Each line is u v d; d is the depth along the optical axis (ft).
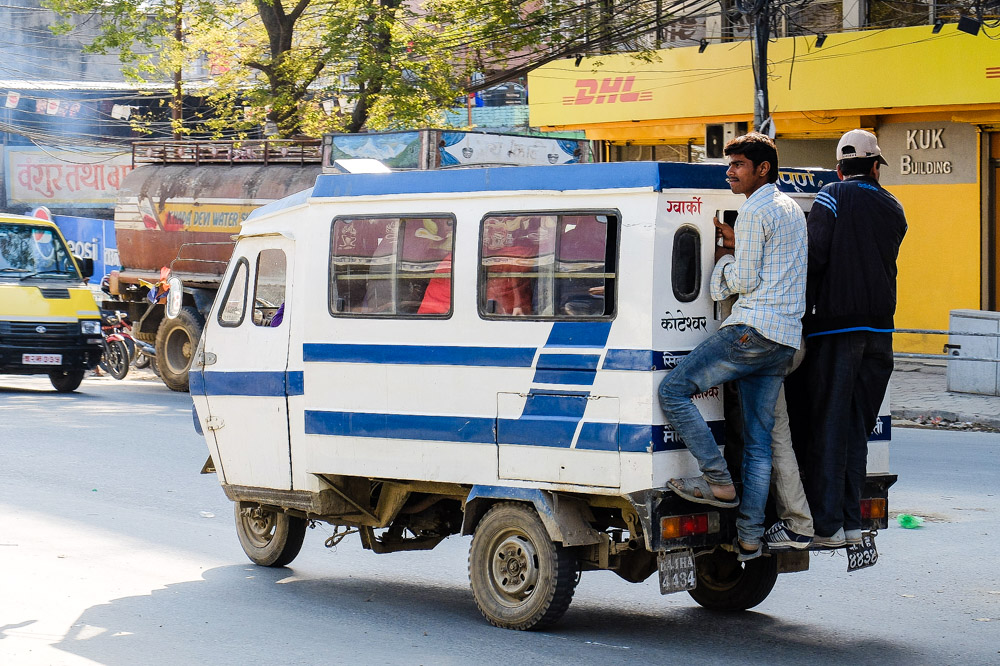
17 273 71.36
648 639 24.30
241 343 29.19
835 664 22.54
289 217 28.27
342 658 22.74
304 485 27.76
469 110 104.27
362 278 26.58
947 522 35.27
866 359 23.31
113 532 34.58
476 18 87.25
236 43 100.53
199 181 72.79
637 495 22.54
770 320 21.97
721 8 82.02
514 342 24.23
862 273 22.80
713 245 23.56
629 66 85.92
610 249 23.12
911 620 25.76
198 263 72.74
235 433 29.30
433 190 25.50
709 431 22.49
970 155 74.64
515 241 24.36
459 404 25.02
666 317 22.74
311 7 101.19
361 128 91.81
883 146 78.23
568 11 83.25
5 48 144.87
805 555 26.32
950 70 70.95
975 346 63.36
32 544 32.78
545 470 23.82
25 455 47.88
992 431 55.21
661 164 22.68
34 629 24.71
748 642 24.13
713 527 23.24
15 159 134.92
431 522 27.96
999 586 28.53
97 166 133.90
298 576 30.07
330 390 26.99
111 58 143.84
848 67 75.00
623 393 22.80
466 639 24.11
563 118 91.04
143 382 81.71
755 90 65.98
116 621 25.43
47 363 70.03
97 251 124.98
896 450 48.96
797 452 23.71
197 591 28.25
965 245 75.41
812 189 26.35
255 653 23.11
